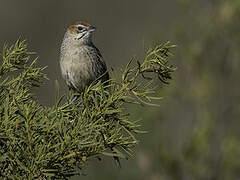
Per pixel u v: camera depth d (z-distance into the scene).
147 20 25.17
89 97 5.66
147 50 5.79
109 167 11.59
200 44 11.08
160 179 11.16
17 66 6.28
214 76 11.04
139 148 11.10
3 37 25.36
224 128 10.97
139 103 5.54
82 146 5.04
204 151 11.01
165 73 5.77
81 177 11.38
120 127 5.40
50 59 24.61
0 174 5.17
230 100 10.98
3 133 5.16
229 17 11.03
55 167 5.12
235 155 10.89
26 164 5.09
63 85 11.01
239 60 10.98
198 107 11.05
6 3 25.83
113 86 5.64
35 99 5.92
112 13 26.28
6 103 5.23
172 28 11.29
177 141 11.15
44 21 25.91
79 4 26.38
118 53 25.17
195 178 11.05
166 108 11.05
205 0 11.35
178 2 11.53
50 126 5.16
